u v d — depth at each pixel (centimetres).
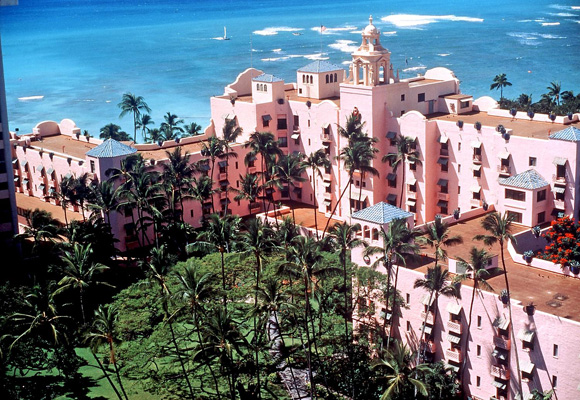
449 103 16312
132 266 14412
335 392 11100
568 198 13062
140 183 13788
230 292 11262
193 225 16375
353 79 15888
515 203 13238
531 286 10681
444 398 10531
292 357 11294
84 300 12794
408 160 15062
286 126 17462
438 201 15250
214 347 10044
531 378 9919
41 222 13500
